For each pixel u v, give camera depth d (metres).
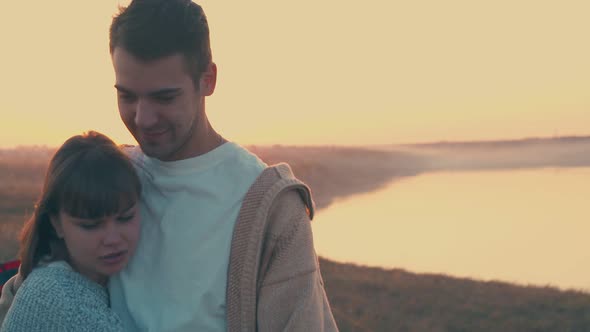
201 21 1.53
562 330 10.55
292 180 1.58
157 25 1.44
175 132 1.53
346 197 53.81
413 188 67.31
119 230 1.61
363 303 11.67
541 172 100.81
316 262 1.60
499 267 22.78
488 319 11.14
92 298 1.60
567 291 13.75
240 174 1.59
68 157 1.60
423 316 11.24
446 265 22.83
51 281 1.58
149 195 1.70
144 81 1.47
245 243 1.53
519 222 37.06
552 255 25.73
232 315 1.53
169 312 1.57
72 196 1.55
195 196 1.60
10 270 2.16
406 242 28.80
